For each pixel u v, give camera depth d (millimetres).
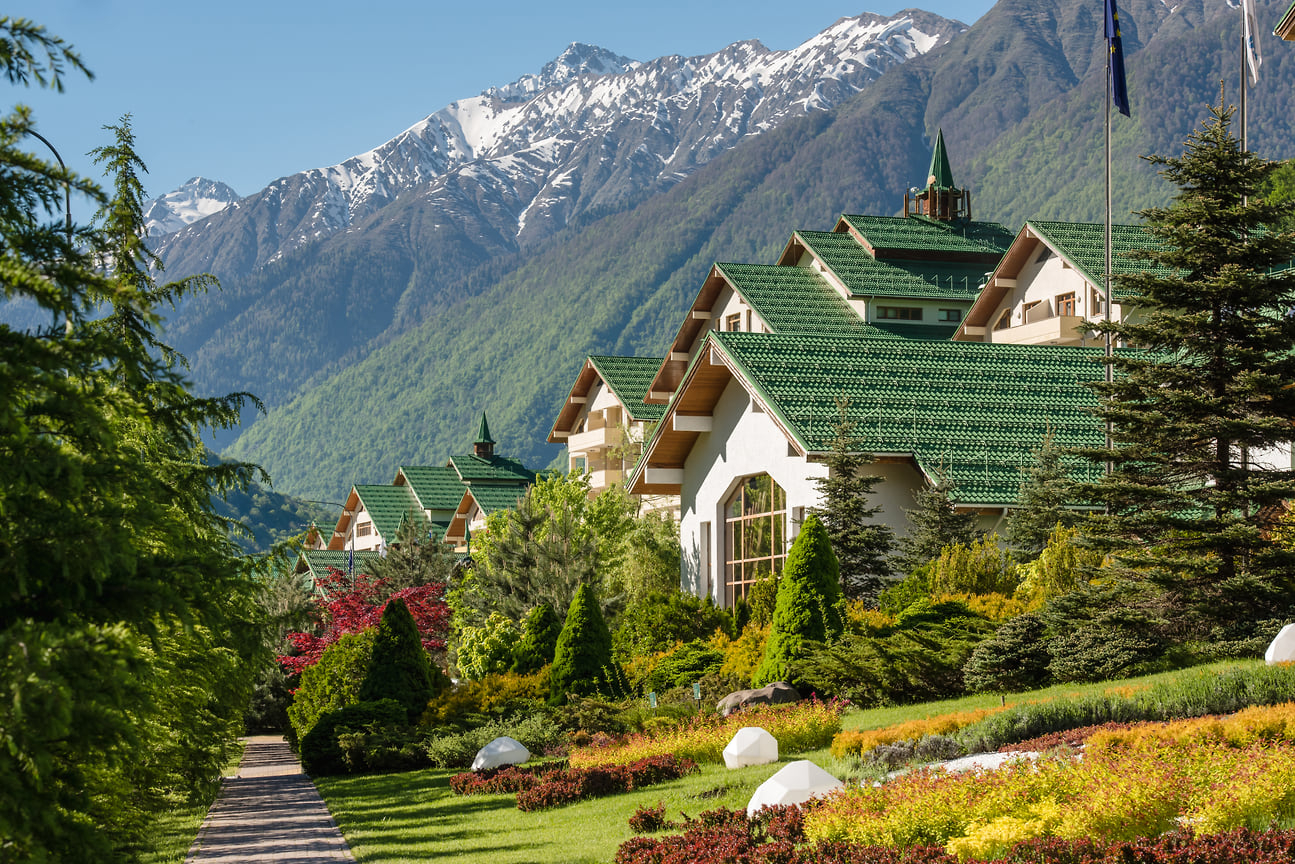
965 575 28734
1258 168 22047
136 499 9453
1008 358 39281
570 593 41219
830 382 36781
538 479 51969
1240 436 21375
